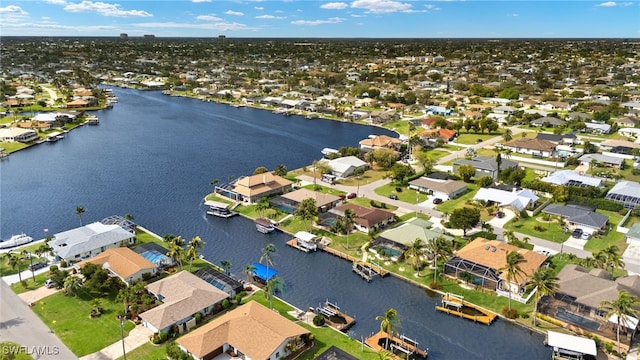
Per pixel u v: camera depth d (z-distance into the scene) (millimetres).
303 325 96938
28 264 120438
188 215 157625
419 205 161375
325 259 127188
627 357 85750
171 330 92188
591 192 161250
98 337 90938
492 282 108688
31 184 190500
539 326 96312
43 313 98500
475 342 93000
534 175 189875
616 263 108125
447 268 115688
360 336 94625
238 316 91938
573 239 133125
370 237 136625
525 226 142250
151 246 127625
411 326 98250
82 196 176500
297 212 142500
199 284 105062
